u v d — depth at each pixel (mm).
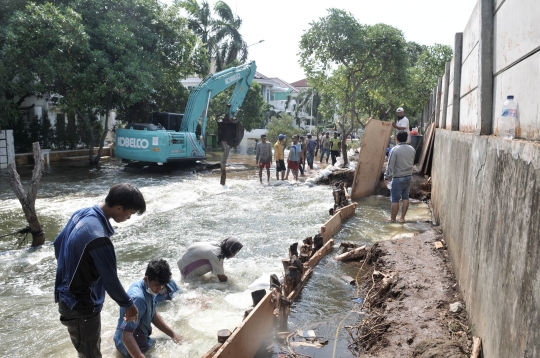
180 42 21047
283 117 38875
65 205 10008
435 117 12391
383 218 8945
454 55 7582
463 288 4309
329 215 9469
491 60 4320
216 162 20453
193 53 22516
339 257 6371
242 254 6613
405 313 4156
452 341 3475
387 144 11750
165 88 22594
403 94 23016
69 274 2742
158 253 6707
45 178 14523
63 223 8422
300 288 5223
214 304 4812
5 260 6316
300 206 10562
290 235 7758
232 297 4969
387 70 18203
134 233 7887
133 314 2863
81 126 23156
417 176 12453
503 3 3912
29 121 22359
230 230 8125
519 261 2443
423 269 5285
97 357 3025
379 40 17531
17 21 15141
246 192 12766
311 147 18906
